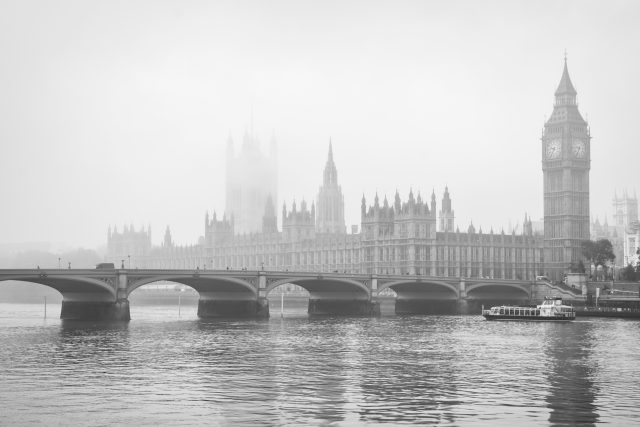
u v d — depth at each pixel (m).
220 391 99.38
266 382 106.31
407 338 165.62
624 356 135.12
